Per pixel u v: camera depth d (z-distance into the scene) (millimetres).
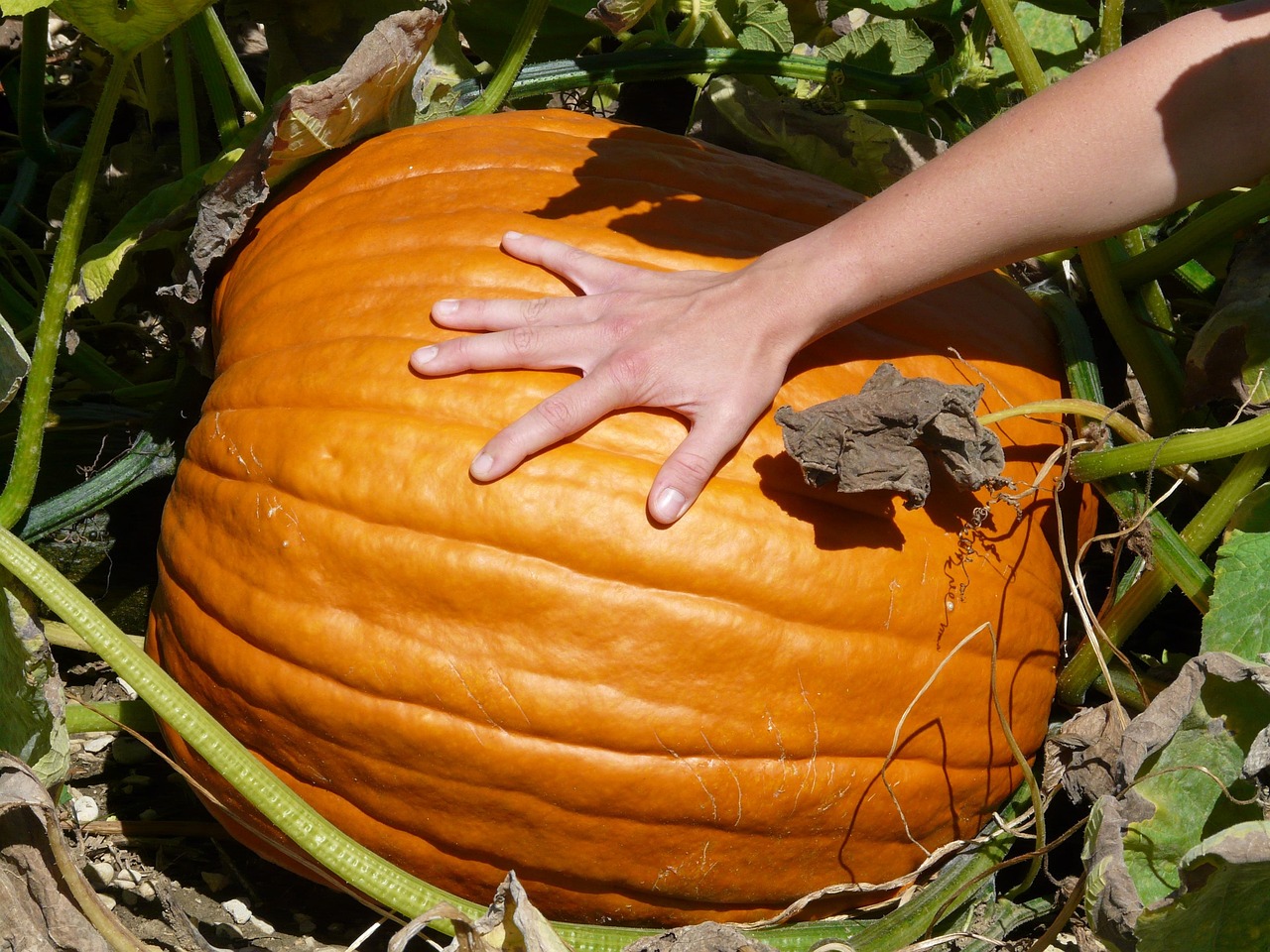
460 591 1006
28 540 1221
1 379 1107
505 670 1006
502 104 1383
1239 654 1050
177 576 1095
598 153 1164
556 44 1536
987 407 1113
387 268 1094
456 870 1058
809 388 1058
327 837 1038
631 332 1022
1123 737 1022
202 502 1084
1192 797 1031
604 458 1013
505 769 1016
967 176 1002
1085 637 1153
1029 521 1113
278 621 1035
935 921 1074
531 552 1004
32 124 1638
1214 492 1184
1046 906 1122
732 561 1006
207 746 1037
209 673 1070
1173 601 1340
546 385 1031
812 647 1021
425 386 1035
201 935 1067
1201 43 991
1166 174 1000
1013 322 1173
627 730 1008
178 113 1528
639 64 1387
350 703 1025
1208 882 944
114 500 1251
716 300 1021
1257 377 1130
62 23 1983
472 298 1058
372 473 1022
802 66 1421
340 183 1167
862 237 1011
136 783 1227
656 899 1062
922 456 1000
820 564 1021
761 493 1023
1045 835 1110
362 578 1020
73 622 1033
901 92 1449
